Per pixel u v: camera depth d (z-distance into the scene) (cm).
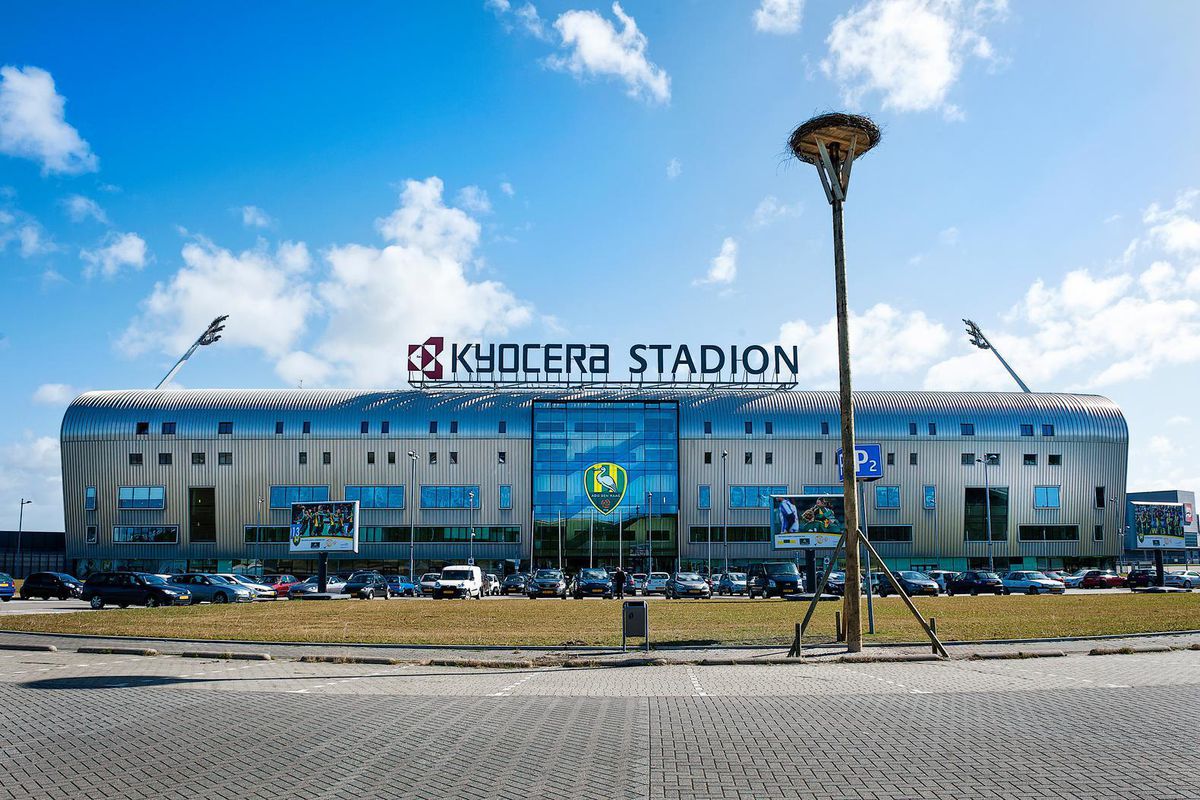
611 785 843
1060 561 9681
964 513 9588
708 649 2173
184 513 9400
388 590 5975
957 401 9881
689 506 9488
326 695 1448
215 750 998
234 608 4103
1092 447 9762
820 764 922
